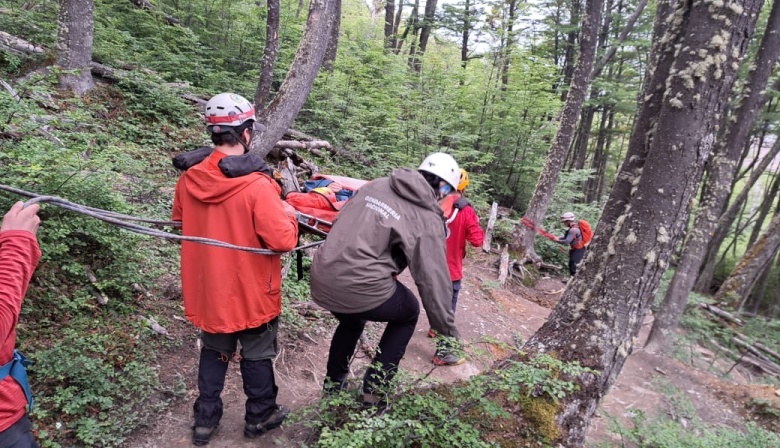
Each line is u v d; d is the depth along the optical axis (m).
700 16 2.77
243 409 3.07
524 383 2.75
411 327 2.83
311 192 3.13
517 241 10.05
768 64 7.42
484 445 2.32
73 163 3.57
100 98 6.94
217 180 2.29
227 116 2.32
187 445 2.66
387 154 10.15
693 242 7.20
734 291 11.93
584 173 12.94
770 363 8.41
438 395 2.81
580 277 3.25
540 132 12.98
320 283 2.50
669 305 7.14
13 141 4.01
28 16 7.82
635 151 3.28
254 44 11.41
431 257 2.47
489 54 13.12
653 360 6.59
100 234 3.62
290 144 8.38
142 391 2.90
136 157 5.84
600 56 20.42
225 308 2.36
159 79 7.90
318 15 6.61
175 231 4.61
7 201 3.19
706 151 2.87
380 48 13.53
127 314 3.55
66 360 2.75
